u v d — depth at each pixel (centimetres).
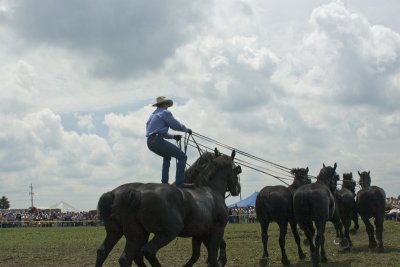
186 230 1024
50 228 4591
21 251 2066
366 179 2003
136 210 937
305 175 1691
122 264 925
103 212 960
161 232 952
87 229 4247
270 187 1625
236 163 1342
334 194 1733
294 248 2006
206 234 1128
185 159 1145
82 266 1597
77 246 2305
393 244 2064
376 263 1535
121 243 2358
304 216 1503
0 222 4969
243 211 4916
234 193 1223
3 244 2464
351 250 1867
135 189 953
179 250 1969
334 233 2584
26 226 5050
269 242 2302
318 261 1455
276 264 1593
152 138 1121
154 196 942
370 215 1845
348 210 1973
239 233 2883
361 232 2641
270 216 1585
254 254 1828
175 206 970
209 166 1190
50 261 1723
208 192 1128
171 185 995
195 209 1027
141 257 1042
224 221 1134
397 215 3828
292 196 1603
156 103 1175
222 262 1345
